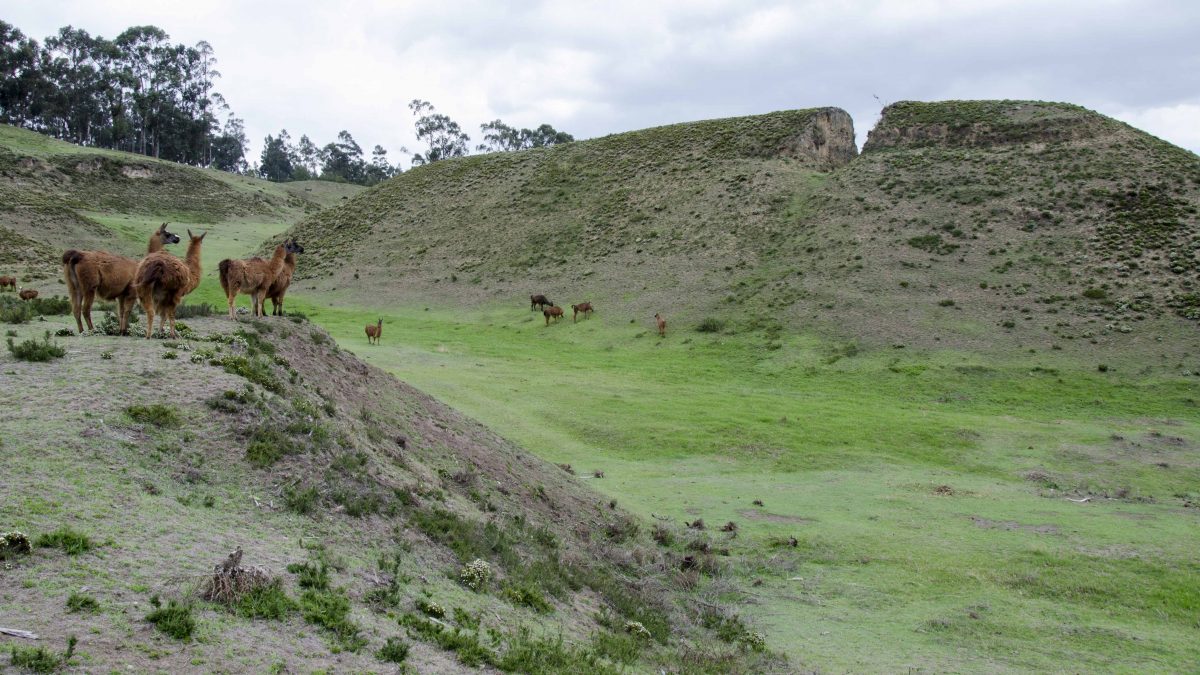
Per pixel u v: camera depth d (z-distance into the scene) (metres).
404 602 8.56
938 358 40.25
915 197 61.19
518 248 70.88
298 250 18.91
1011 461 25.67
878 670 10.88
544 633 9.38
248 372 12.87
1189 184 55.38
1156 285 45.03
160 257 13.63
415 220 83.38
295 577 8.02
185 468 9.63
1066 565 15.63
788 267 55.38
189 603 6.82
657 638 11.08
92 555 7.19
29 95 138.50
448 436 17.25
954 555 16.30
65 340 13.23
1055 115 68.75
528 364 41.09
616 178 81.00
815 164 76.62
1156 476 24.11
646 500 20.16
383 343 45.38
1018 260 50.22
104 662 5.74
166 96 163.62
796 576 15.27
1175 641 12.29
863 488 21.95
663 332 48.31
